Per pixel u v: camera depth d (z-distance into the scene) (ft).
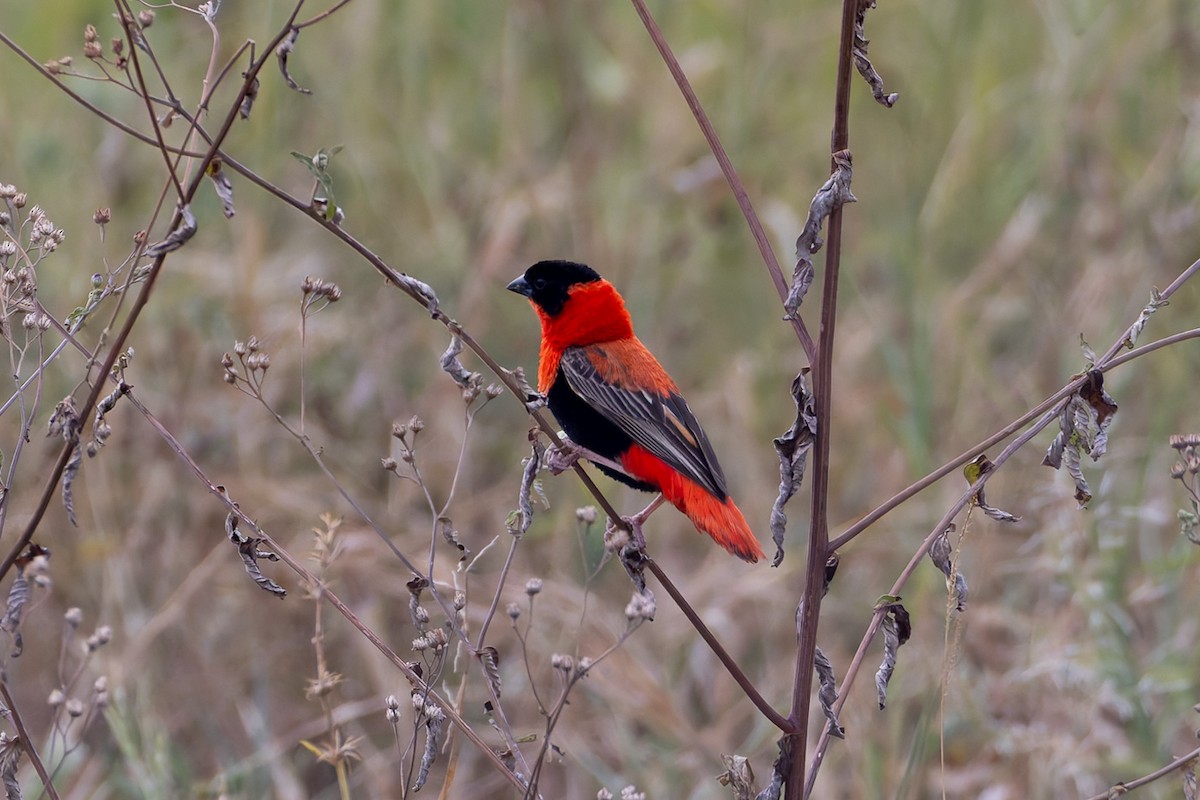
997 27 53.52
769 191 50.24
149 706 32.37
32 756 20.53
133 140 45.47
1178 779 30.27
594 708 35.24
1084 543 34.01
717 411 44.60
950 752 33.24
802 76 52.54
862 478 42.98
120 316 40.78
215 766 34.09
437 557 37.24
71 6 47.78
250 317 41.98
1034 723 32.48
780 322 46.80
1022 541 37.96
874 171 51.19
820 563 20.66
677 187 47.44
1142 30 49.16
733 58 50.62
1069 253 46.32
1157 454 38.83
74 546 37.19
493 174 49.16
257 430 40.06
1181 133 46.44
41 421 38.27
